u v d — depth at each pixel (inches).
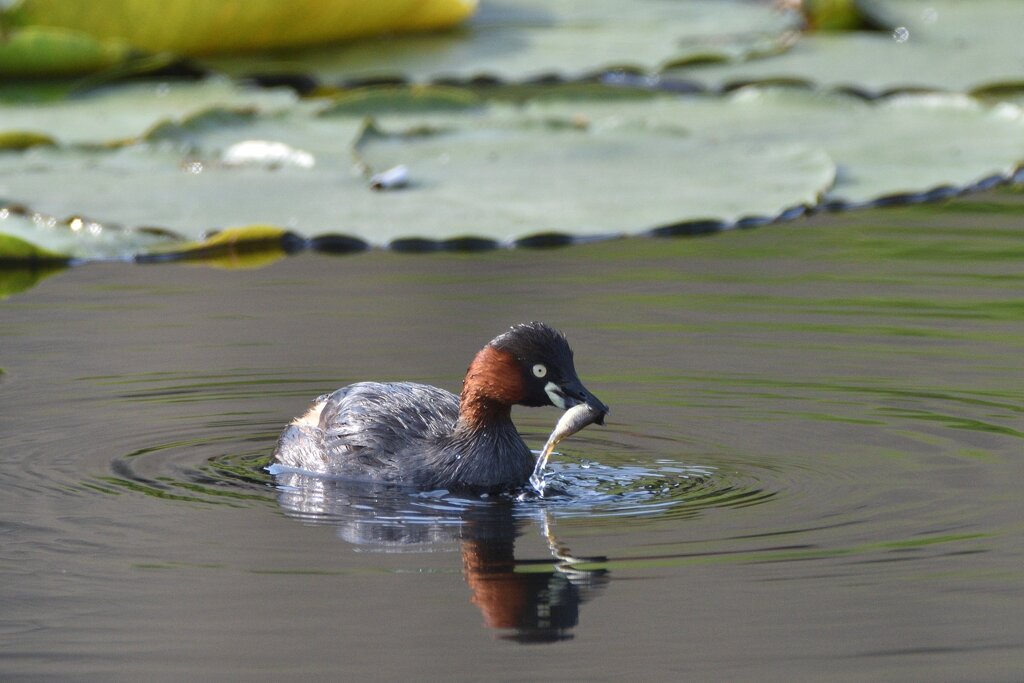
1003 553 338.3
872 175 716.7
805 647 295.9
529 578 332.5
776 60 894.4
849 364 484.4
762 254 634.8
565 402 407.5
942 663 288.4
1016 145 753.0
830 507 370.9
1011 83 844.6
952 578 325.7
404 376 481.7
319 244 664.4
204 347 512.7
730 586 325.1
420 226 639.1
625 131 771.4
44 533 358.9
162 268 629.6
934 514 363.6
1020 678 281.7
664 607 314.8
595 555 345.1
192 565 340.2
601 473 406.0
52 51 821.2
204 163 729.0
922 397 452.8
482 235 625.0
